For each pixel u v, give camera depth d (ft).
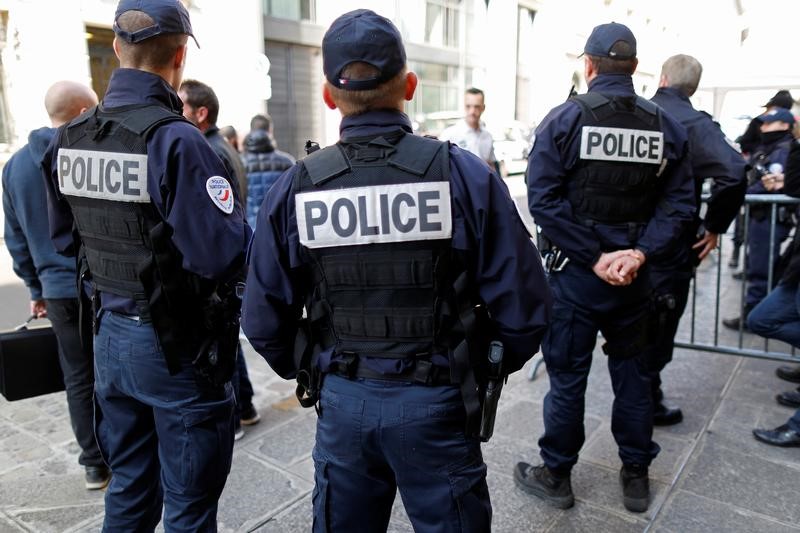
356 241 4.57
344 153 4.68
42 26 29.27
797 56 18.80
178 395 5.88
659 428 10.28
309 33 45.96
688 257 9.78
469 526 4.74
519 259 4.62
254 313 4.93
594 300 7.64
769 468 9.04
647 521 7.93
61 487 8.97
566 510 8.20
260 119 17.10
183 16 6.02
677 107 9.71
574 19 82.33
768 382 12.09
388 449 4.73
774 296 9.98
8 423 11.02
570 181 7.51
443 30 66.39
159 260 5.59
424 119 61.05
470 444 4.81
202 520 6.12
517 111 80.12
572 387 7.97
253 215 16.99
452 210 4.52
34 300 9.12
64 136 6.15
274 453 9.77
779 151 16.85
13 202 8.32
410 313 4.60
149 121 5.58
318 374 5.02
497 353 4.82
